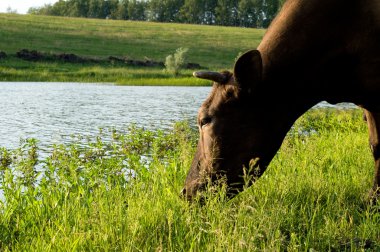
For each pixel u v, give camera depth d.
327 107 25.64
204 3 162.12
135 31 96.81
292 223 5.85
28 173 8.27
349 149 9.96
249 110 5.80
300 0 6.04
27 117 20.23
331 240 5.43
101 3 178.88
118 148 11.93
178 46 84.50
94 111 23.06
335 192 6.91
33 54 58.78
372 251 5.17
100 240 5.15
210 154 5.82
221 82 5.79
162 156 11.20
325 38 5.91
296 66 5.91
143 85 46.38
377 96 6.15
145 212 5.91
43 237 5.46
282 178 7.22
